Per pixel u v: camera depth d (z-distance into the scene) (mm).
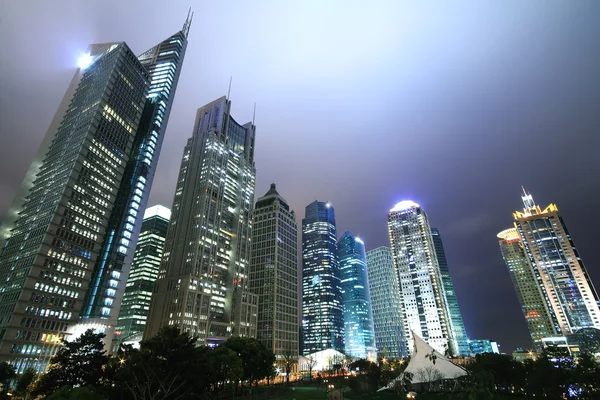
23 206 165000
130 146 184125
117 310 162000
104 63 195625
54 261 134000
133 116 190375
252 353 105875
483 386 53000
